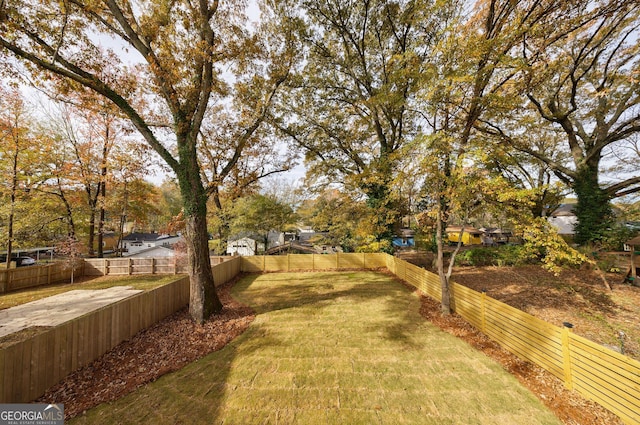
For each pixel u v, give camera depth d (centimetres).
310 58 1554
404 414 405
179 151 793
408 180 829
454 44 750
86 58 750
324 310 909
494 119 1267
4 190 1478
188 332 713
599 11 808
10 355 404
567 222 2809
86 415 403
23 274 1317
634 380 359
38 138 1590
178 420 396
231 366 547
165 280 1483
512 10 774
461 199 725
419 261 1675
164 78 763
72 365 515
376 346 633
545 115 1382
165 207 3262
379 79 1551
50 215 1702
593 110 1382
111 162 1798
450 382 484
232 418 401
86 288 1309
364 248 1752
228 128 1698
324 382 489
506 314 607
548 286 981
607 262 1099
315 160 1830
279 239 3228
